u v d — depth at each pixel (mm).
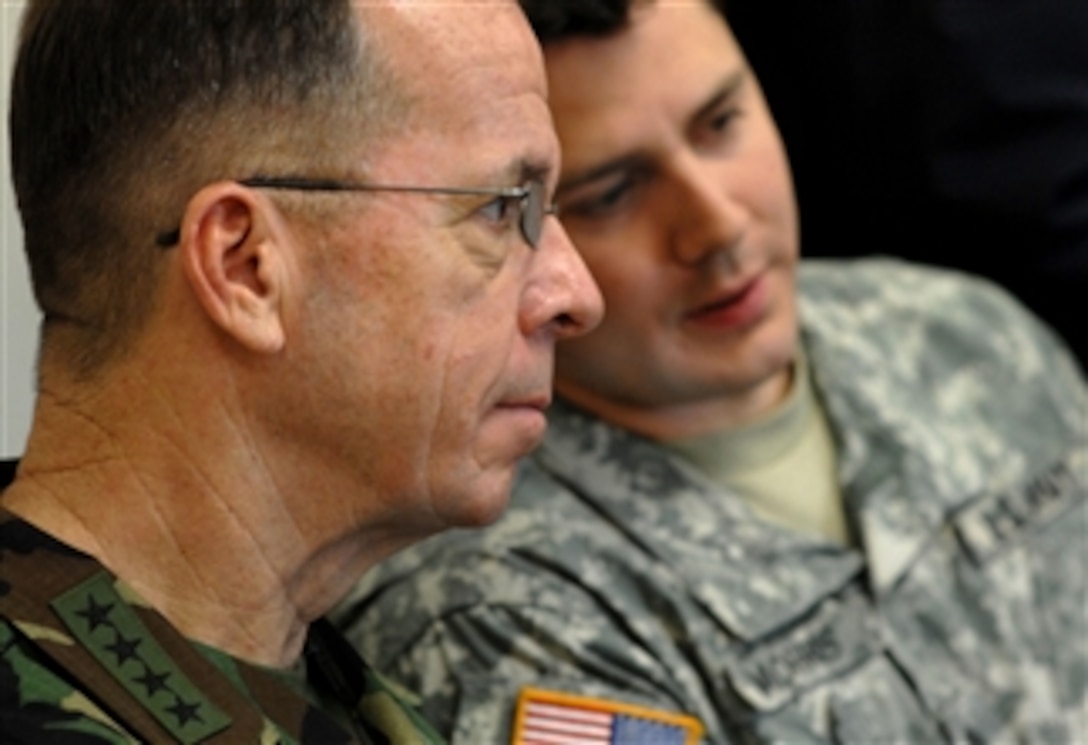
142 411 2941
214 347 2918
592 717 4102
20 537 2846
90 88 2896
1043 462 5062
